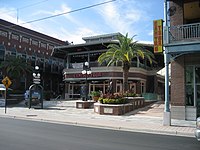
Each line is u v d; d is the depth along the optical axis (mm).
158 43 16797
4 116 20625
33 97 29906
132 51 29359
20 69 40125
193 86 17953
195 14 20047
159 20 16984
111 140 10219
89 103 28156
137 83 36125
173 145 9445
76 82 39406
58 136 10836
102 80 36375
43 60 50031
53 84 52188
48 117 19172
